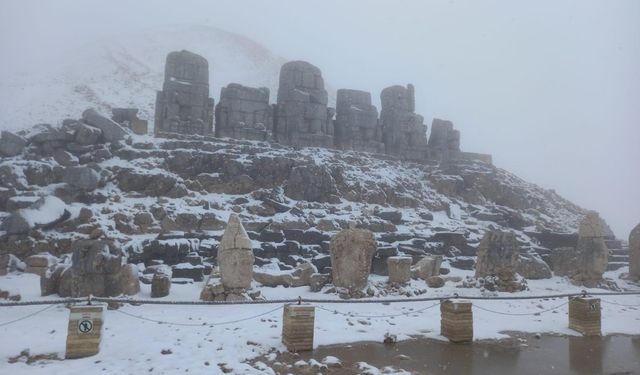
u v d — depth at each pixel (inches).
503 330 483.5
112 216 914.7
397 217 1151.0
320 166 1189.7
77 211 898.1
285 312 399.2
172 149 1158.3
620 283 894.4
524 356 383.9
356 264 655.1
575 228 1386.6
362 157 1419.8
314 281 684.7
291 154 1263.5
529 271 908.0
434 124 1620.3
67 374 314.0
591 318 468.8
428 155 1563.7
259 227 976.3
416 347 405.4
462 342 424.5
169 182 1042.1
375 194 1238.3
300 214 1050.1
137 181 1022.4
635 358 382.9
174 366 330.0
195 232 924.0
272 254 901.2
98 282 563.5
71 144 1080.2
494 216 1314.0
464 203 1389.0
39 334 421.7
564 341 441.4
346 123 1478.8
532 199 1469.0
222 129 1306.6
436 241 1069.8
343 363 351.6
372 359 365.4
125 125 1243.8
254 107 1337.4
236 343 392.5
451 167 1499.8
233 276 590.2
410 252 965.2
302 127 1386.6
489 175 1464.1
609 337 461.4
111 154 1093.1
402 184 1348.4
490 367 350.6
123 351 367.2
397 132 1539.1
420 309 576.7
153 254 826.2
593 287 823.1
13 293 575.8
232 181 1117.7
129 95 2800.2
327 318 508.1
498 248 741.9
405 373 329.7
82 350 356.2
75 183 961.5
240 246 599.8
